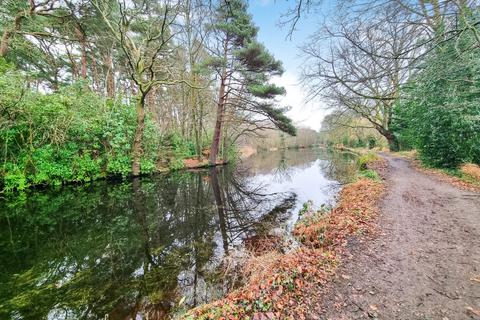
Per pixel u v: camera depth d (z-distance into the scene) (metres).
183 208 8.84
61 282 4.03
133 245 5.55
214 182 14.05
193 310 3.02
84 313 3.30
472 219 5.11
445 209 5.89
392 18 3.92
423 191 7.79
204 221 7.52
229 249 5.39
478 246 3.96
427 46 4.13
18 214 7.25
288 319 2.62
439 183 8.72
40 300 3.54
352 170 15.77
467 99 8.06
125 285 3.96
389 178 10.30
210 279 4.16
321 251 4.27
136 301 3.57
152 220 7.28
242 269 4.35
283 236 5.96
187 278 4.21
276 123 18.39
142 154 13.73
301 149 54.00
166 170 16.06
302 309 2.79
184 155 19.31
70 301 3.54
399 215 5.73
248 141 38.06
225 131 22.53
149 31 12.51
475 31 3.25
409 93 6.16
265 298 2.94
